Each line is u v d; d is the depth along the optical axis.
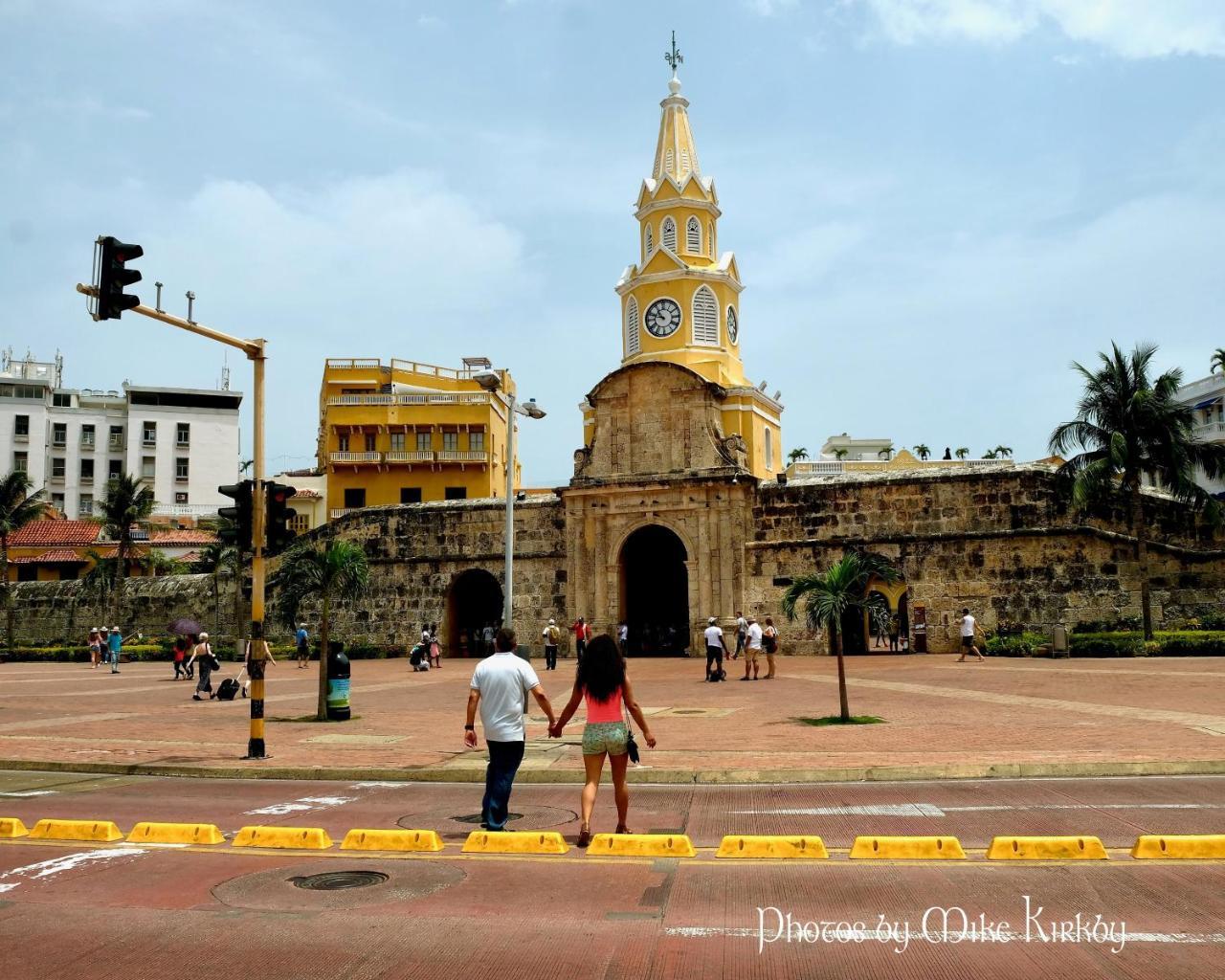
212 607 59.22
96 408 104.69
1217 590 40.00
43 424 101.06
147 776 17.45
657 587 55.66
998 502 43.47
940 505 44.50
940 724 20.89
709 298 61.34
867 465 70.06
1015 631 42.28
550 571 50.56
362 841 11.28
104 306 15.52
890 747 17.98
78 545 73.44
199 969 7.37
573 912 8.70
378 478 76.88
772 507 47.44
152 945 7.92
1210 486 66.50
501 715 11.82
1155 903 8.72
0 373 106.44
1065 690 26.84
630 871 10.08
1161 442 39.09
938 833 11.68
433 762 17.78
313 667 46.69
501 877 9.90
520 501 51.72
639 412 50.38
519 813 13.43
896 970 7.25
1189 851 10.38
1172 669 31.33
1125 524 41.91
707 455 48.88
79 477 102.25
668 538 55.03
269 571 56.84
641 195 63.22
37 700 31.56
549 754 18.84
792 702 26.66
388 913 8.69
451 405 76.69
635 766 16.61
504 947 7.80
